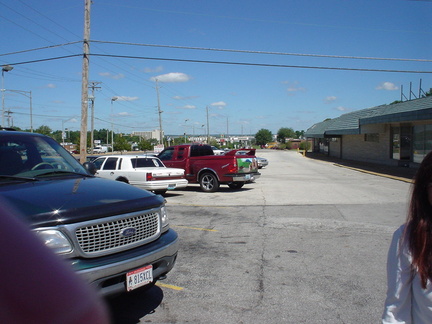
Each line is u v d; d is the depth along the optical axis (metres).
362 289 5.02
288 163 35.91
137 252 3.77
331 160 39.84
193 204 12.05
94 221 3.50
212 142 112.69
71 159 5.26
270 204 11.95
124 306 4.55
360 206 11.45
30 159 4.71
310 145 77.12
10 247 1.75
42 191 3.75
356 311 4.39
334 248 6.91
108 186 4.29
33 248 1.84
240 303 4.62
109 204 3.70
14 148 4.68
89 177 4.75
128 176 13.48
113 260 3.53
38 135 5.23
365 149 34.94
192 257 6.43
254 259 6.30
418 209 1.92
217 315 4.32
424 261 1.84
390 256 2.01
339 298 4.75
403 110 22.52
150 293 4.93
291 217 9.80
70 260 3.32
